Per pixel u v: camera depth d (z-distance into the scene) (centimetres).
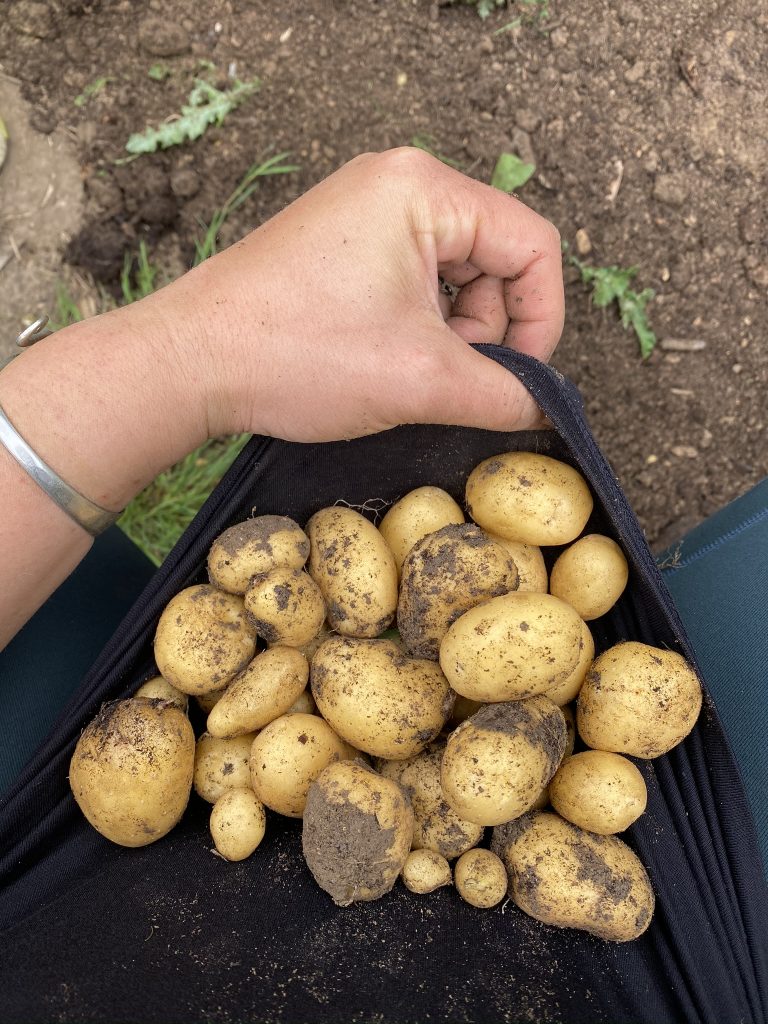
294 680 30
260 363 30
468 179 32
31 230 52
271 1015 24
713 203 50
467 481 32
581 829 28
